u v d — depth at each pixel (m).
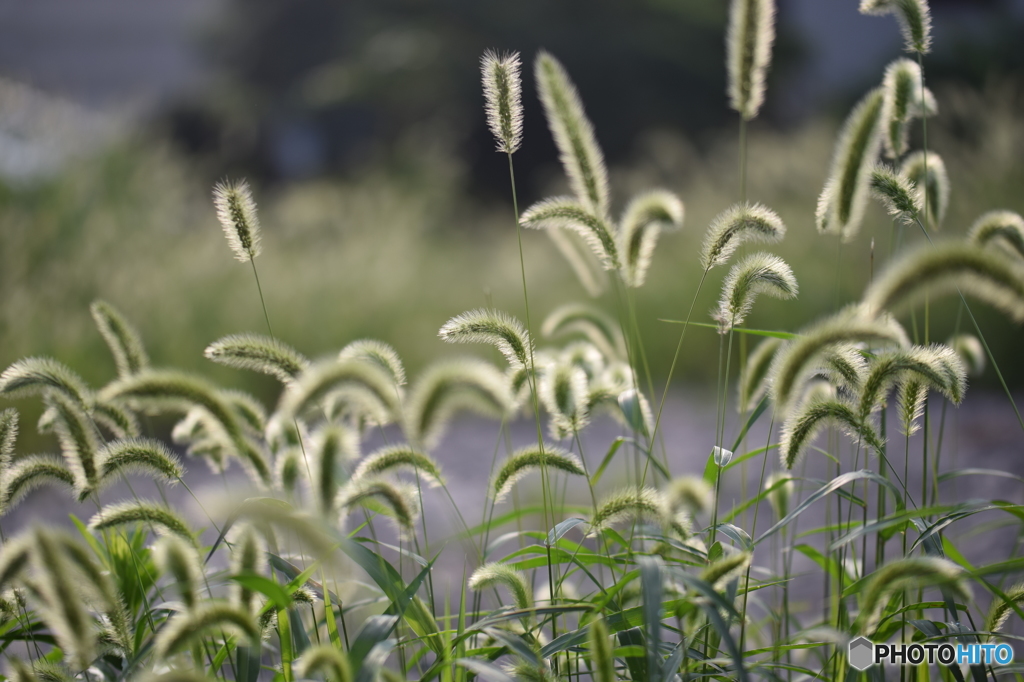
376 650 2.03
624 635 2.31
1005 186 9.58
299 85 32.19
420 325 10.35
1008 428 6.97
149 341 8.95
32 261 9.38
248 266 10.91
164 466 2.48
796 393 2.44
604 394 2.81
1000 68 21.83
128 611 2.49
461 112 27.08
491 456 7.82
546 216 2.86
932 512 2.18
